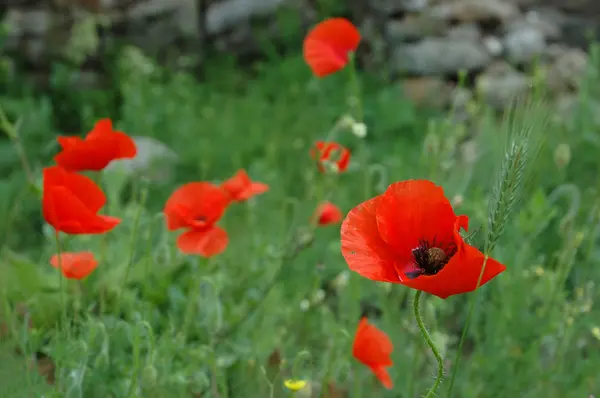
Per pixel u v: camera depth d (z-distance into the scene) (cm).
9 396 197
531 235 271
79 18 692
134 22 719
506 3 658
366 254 140
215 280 265
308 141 571
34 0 680
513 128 152
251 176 421
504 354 253
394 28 646
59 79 664
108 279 272
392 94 591
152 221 242
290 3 732
